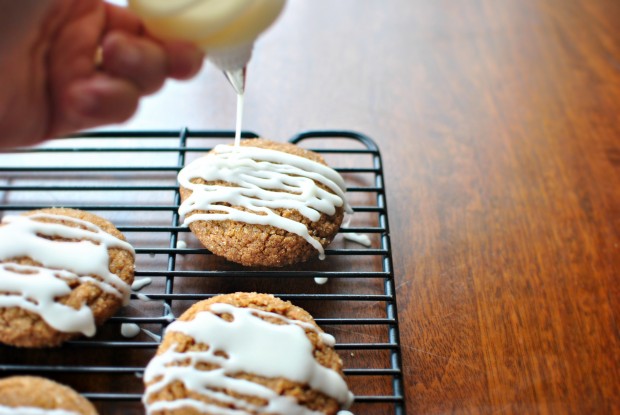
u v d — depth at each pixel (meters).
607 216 0.39
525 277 0.37
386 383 0.33
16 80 0.29
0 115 0.29
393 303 0.34
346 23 0.48
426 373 0.34
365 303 0.35
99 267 0.32
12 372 0.32
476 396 0.33
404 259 0.37
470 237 0.38
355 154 0.41
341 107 0.43
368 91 0.44
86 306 0.32
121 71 0.29
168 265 0.35
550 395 0.33
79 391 0.32
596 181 0.40
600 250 0.38
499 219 0.39
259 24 0.29
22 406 0.29
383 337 0.34
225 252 0.34
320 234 0.35
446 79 0.45
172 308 0.34
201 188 0.35
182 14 0.28
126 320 0.33
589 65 0.46
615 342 0.35
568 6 0.50
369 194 0.39
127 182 0.39
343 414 0.32
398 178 0.40
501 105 0.44
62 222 0.33
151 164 0.39
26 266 0.32
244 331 0.31
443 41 0.47
